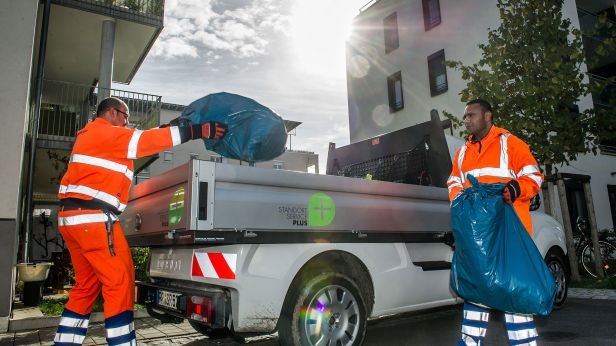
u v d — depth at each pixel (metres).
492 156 2.86
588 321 4.98
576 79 8.07
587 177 9.16
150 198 3.61
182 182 2.96
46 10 8.98
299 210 3.21
